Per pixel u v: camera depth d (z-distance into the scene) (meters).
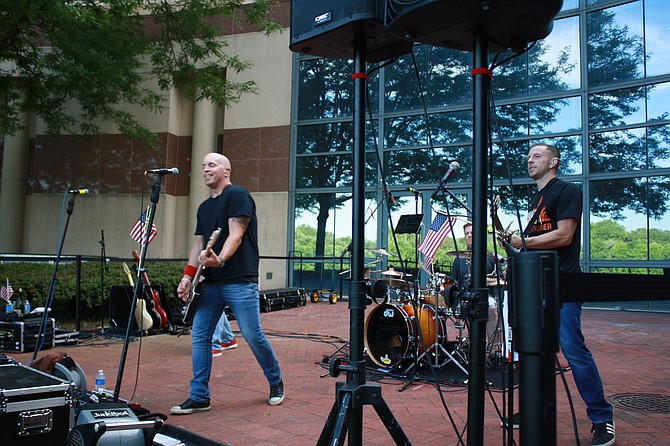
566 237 2.96
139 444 2.24
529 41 1.82
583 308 10.96
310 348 6.40
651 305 10.43
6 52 9.89
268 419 3.53
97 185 14.64
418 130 12.60
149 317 6.84
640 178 10.70
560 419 3.52
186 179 14.75
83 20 9.50
